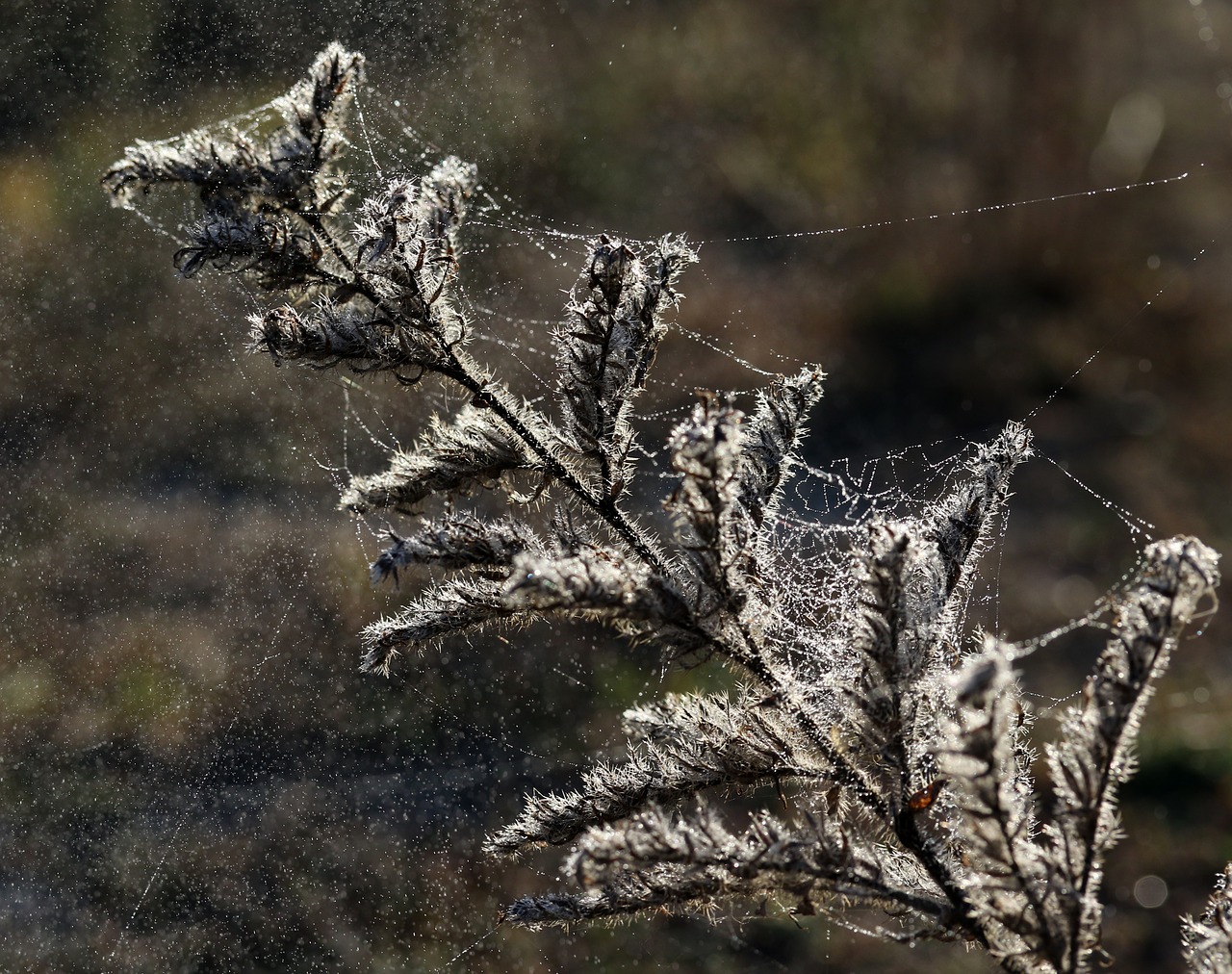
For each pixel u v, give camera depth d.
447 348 1.30
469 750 3.42
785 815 3.06
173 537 3.37
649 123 6.26
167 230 3.48
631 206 5.41
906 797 1.15
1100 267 7.12
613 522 1.30
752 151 6.84
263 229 1.26
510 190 3.83
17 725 3.01
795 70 7.49
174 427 3.46
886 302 6.61
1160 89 8.66
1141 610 1.04
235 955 2.77
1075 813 1.04
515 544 1.21
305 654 3.37
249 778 3.15
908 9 7.83
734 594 1.14
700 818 1.05
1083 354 6.66
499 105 3.90
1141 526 5.40
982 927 1.10
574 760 3.47
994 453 1.35
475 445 1.28
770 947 3.33
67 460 3.36
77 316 3.44
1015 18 7.63
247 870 2.95
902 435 5.65
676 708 1.30
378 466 3.67
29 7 3.26
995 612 4.65
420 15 3.39
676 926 3.32
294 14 3.05
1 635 3.12
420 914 2.96
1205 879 3.69
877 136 7.53
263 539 3.45
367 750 3.31
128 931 2.75
